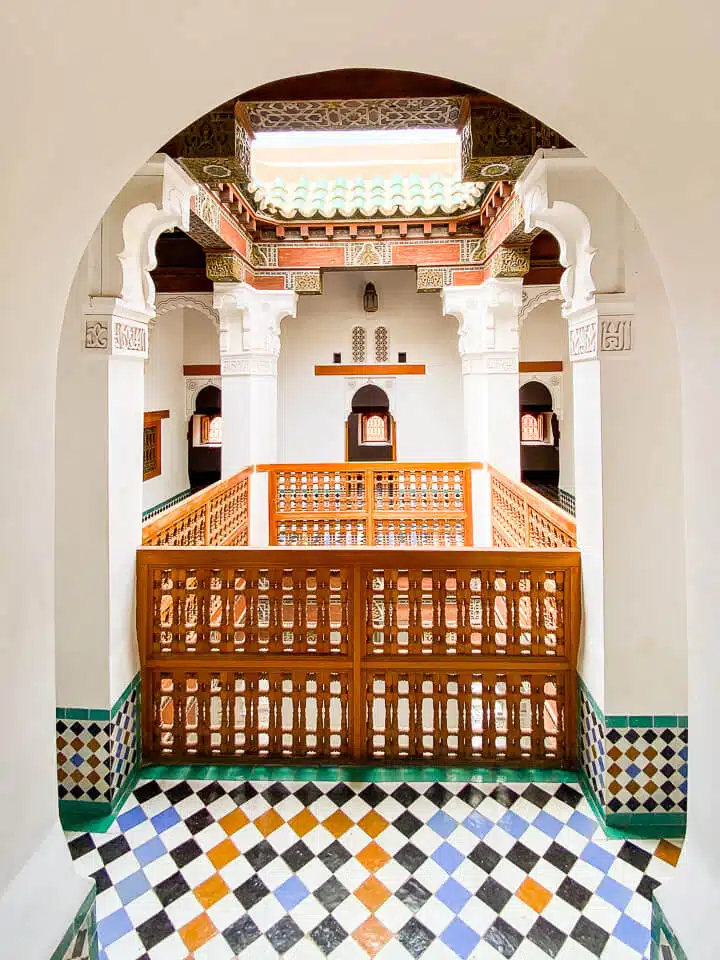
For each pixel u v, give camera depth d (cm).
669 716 198
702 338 110
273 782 216
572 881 172
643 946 150
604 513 202
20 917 95
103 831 192
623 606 200
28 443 104
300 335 705
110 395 207
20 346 101
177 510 294
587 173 205
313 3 101
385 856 181
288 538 517
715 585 107
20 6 79
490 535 493
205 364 745
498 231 435
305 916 159
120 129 108
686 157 103
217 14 99
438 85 214
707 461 110
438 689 227
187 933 154
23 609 103
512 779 218
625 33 96
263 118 232
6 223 93
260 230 485
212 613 313
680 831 193
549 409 753
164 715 261
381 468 516
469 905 163
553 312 732
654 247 121
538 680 225
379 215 468
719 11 84
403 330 702
